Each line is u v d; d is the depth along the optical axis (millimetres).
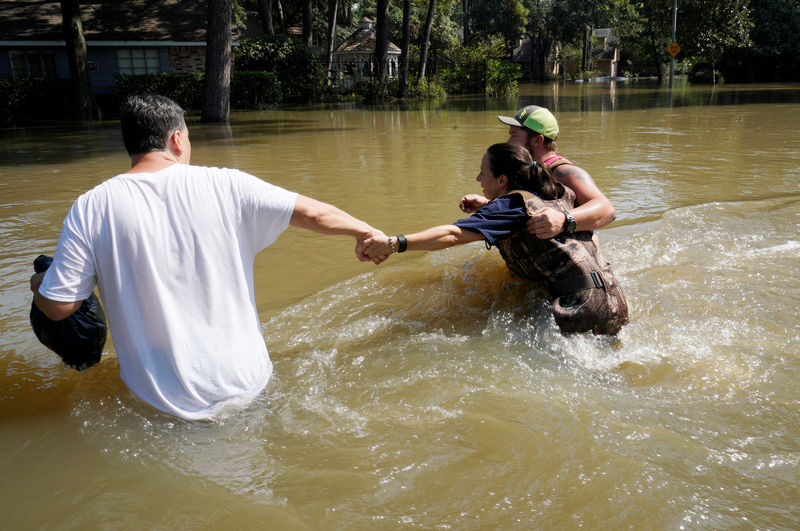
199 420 2193
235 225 2238
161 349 2152
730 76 42312
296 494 1815
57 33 23109
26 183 7613
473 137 12203
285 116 19219
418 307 3359
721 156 8680
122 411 2230
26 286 3777
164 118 2209
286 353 2816
